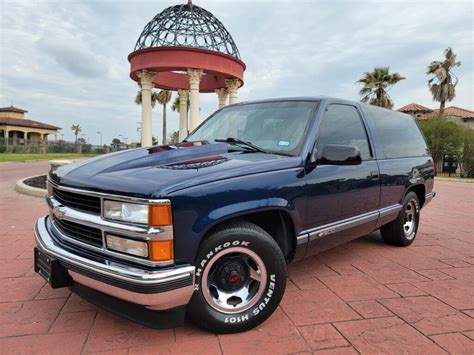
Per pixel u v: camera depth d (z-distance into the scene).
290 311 2.97
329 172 3.22
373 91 31.55
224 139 3.65
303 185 2.94
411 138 5.05
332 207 3.26
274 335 2.60
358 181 3.59
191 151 3.04
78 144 49.16
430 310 3.04
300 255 3.06
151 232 2.15
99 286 2.29
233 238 2.48
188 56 15.15
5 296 3.16
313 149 3.12
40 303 3.04
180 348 2.41
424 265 4.18
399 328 2.73
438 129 24.33
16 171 16.08
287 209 2.79
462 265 4.20
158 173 2.46
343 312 2.97
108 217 2.32
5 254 4.29
